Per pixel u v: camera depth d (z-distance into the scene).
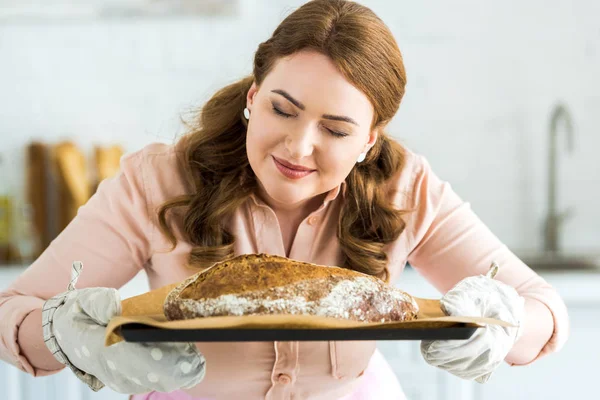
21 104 2.42
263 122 0.94
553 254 2.42
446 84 2.48
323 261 1.15
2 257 2.26
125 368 0.84
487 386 2.05
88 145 2.46
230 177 1.10
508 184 2.52
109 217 1.11
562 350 2.06
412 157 1.22
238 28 2.43
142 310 0.89
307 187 0.97
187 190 1.13
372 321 0.85
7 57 2.40
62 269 1.09
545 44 2.47
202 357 0.85
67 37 2.41
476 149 2.51
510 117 2.50
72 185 2.26
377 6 2.45
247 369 1.06
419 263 1.23
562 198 2.52
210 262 1.10
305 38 0.90
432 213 1.18
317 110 0.90
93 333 0.86
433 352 0.92
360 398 1.14
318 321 0.75
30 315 1.00
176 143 1.20
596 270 2.26
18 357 0.99
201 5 2.37
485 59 2.48
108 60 2.43
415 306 0.90
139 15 2.39
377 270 1.13
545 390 2.07
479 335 0.91
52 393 1.97
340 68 0.90
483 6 2.46
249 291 0.83
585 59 2.48
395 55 0.96
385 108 0.97
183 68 2.45
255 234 1.13
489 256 1.17
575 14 2.46
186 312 0.82
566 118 2.42
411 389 2.02
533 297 1.11
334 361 1.07
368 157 1.14
